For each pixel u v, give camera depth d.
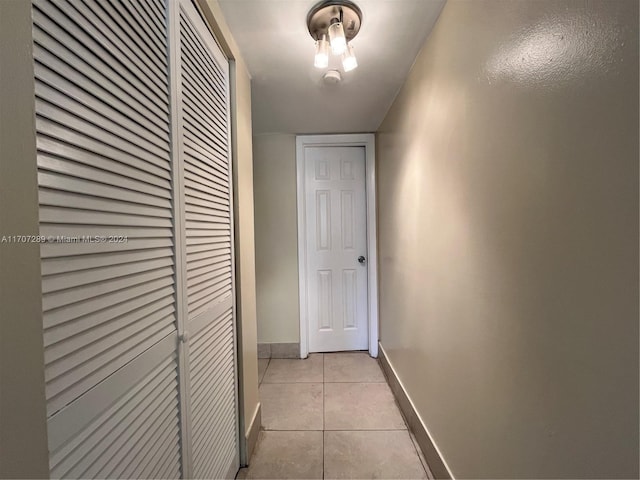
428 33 1.35
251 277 1.65
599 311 0.56
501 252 0.87
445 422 1.28
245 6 1.16
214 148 1.21
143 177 0.72
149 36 0.76
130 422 0.66
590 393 0.58
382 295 2.59
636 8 0.49
